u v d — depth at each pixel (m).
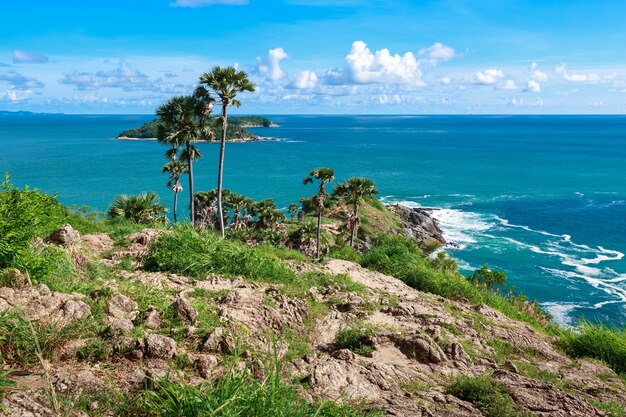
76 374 5.02
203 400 4.39
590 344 11.42
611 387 8.73
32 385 4.68
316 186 112.19
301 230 49.44
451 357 8.90
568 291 45.94
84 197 91.50
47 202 9.42
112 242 13.66
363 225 64.31
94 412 4.43
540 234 68.00
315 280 13.08
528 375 8.73
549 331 14.51
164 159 162.12
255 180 120.94
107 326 6.30
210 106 30.34
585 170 142.50
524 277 50.16
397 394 6.61
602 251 59.31
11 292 6.06
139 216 31.67
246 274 11.77
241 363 6.14
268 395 4.51
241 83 29.59
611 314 40.59
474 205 90.06
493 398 6.61
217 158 172.88
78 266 9.38
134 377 5.21
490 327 11.48
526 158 178.12
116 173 127.38
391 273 17.84
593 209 84.50
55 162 151.75
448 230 71.62
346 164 156.38
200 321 7.43
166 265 11.14
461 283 16.88
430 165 155.25
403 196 99.75
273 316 8.73
